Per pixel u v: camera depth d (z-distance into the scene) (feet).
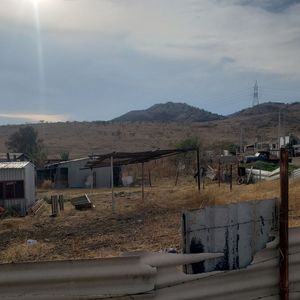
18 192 93.45
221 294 14.49
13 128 457.68
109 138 396.37
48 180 166.09
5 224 69.41
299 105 629.10
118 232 54.95
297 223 39.47
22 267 12.34
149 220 63.00
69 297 12.65
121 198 102.83
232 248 14.85
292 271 15.79
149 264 13.37
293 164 142.41
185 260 13.91
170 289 13.73
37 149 258.78
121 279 13.04
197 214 14.53
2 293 12.24
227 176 137.90
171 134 424.87
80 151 343.46
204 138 404.57
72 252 43.88
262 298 15.24
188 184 132.98
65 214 79.25
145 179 164.04
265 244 15.33
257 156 177.47
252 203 15.21
